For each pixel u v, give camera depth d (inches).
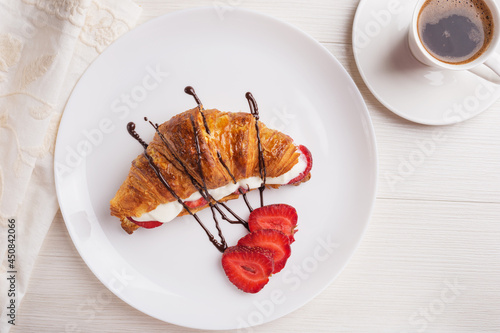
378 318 21.2
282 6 20.8
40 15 19.8
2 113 20.0
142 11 20.6
